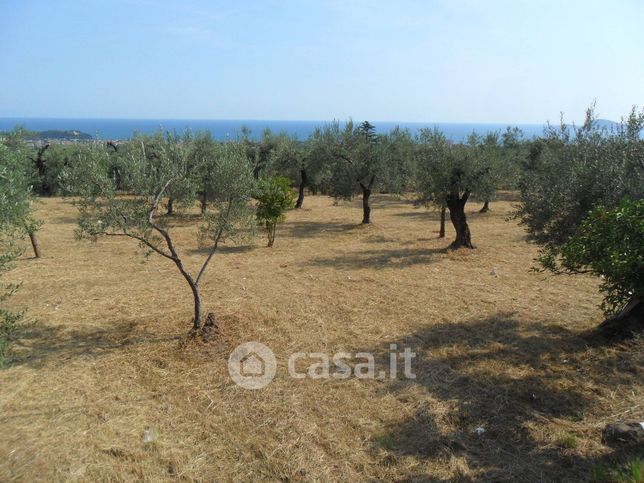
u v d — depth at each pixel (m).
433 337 7.80
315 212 25.06
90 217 6.79
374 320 8.66
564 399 5.75
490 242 16.28
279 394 5.92
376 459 4.63
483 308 9.27
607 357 6.91
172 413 5.48
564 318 8.62
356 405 5.64
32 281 11.25
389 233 18.52
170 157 7.79
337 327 8.31
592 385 6.09
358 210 26.00
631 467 4.15
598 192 7.08
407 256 14.23
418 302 9.69
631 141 7.49
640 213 5.62
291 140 26.69
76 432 5.07
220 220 8.09
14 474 4.40
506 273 12.02
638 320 7.44
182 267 7.58
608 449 4.68
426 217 23.20
